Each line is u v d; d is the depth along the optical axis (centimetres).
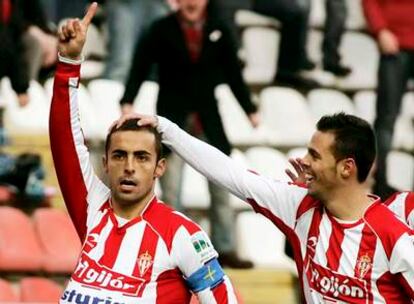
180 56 2777
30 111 3158
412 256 1480
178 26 2777
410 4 3198
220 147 2828
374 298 1500
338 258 1509
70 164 1560
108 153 1540
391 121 3173
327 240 1520
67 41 1550
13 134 3100
